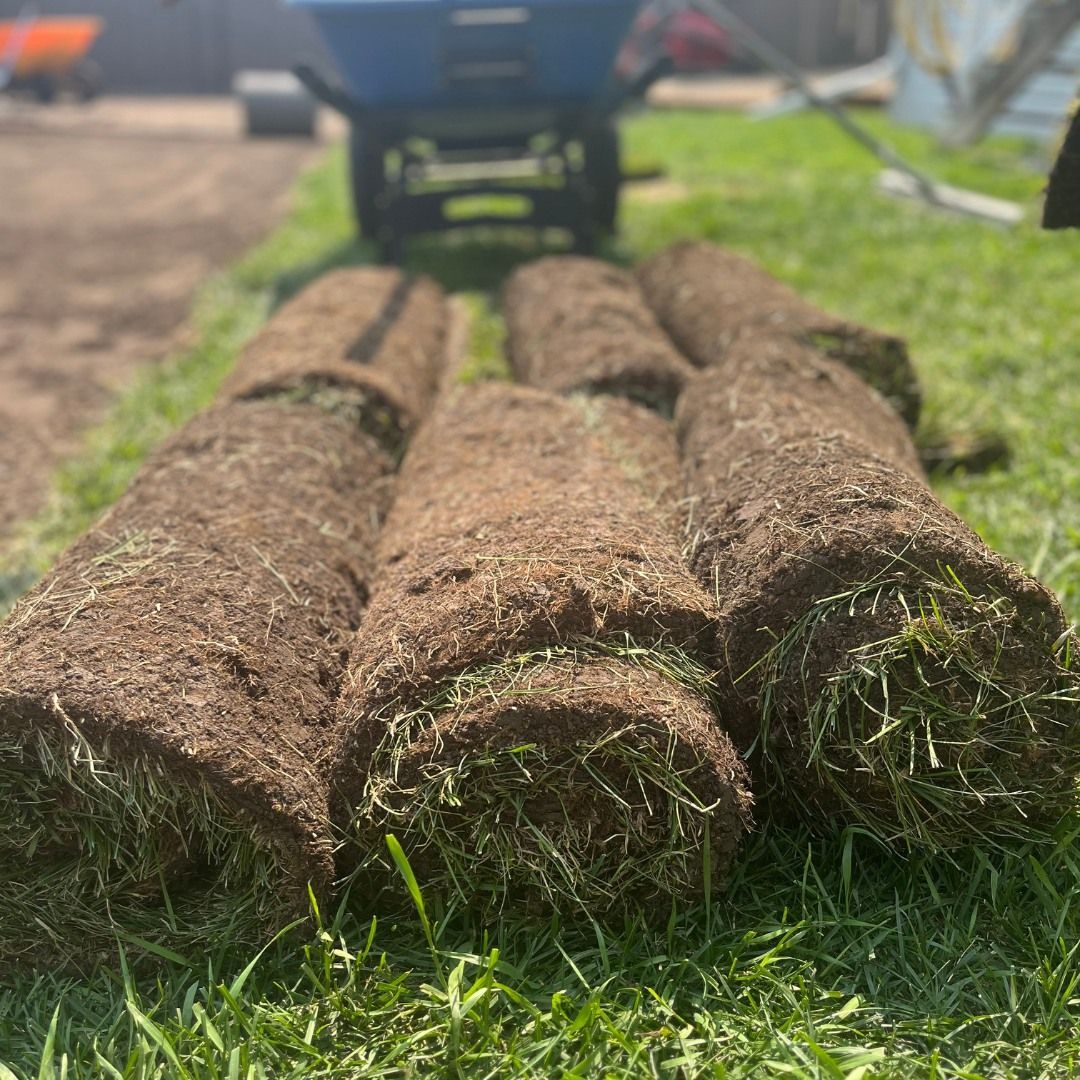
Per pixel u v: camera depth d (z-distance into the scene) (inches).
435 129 85.0
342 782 25.7
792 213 100.7
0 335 78.7
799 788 26.7
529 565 27.5
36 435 60.0
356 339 52.2
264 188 141.9
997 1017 23.1
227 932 24.5
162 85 313.0
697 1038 22.8
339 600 31.6
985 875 26.2
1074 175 33.1
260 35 309.3
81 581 28.4
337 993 23.5
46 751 23.8
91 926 24.7
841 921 24.8
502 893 25.2
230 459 35.9
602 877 25.0
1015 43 126.0
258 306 80.4
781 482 29.7
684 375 44.9
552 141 91.0
